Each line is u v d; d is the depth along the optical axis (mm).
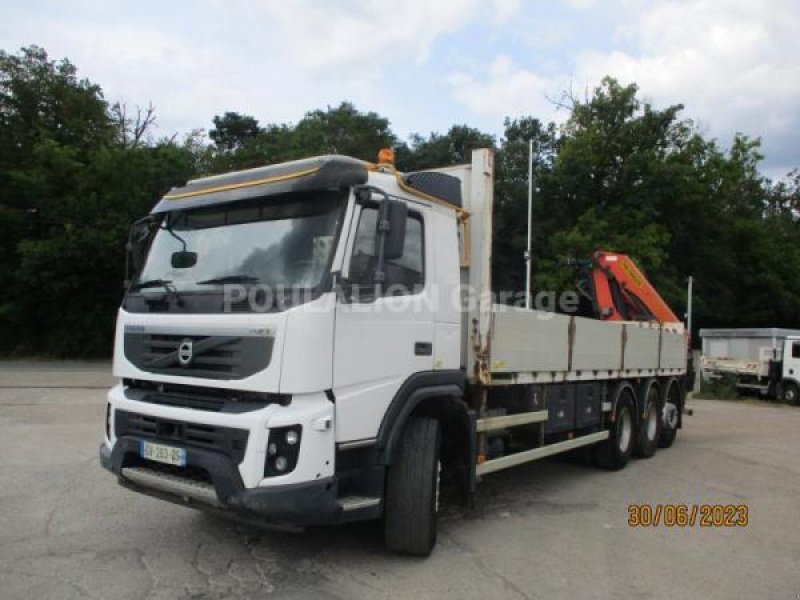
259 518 4336
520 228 33094
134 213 27438
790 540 6305
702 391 26719
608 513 7039
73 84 31141
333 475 4492
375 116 44500
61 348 26906
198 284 4969
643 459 10594
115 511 6328
